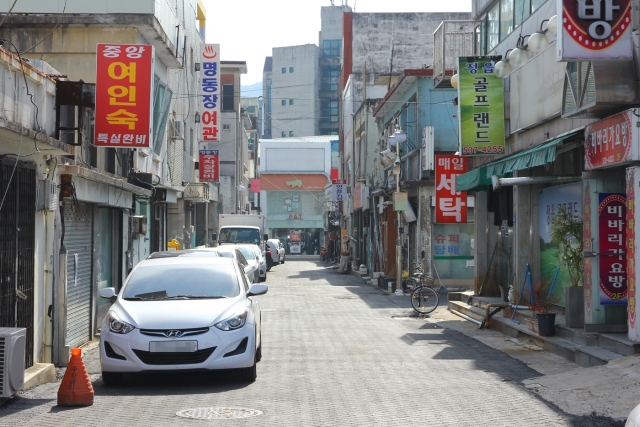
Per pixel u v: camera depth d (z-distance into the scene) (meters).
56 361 11.98
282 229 78.31
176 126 25.64
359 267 43.44
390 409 8.05
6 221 9.82
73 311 13.57
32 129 10.38
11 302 9.96
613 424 7.36
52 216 11.73
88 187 13.44
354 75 50.16
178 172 27.52
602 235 11.50
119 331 9.61
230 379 10.12
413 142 29.86
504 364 11.53
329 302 23.73
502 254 19.83
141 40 18.52
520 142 16.53
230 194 55.84
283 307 21.91
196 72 32.81
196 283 10.89
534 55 15.39
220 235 35.75
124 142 14.56
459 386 9.52
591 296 11.57
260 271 30.86
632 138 10.05
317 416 7.68
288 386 9.59
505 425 7.31
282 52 117.25
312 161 75.38
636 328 10.46
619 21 10.52
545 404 8.35
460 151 17.06
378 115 39.12
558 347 12.30
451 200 22.33
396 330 16.38
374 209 38.53
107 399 8.86
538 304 13.68
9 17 17.53
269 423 7.34
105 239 16.52
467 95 17.00
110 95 14.57
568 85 11.92
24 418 7.81
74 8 17.69
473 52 20.66
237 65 56.78
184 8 28.31
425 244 27.92
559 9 10.57
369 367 11.21
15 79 9.83
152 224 23.73
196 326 9.57
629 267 10.53
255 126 87.44
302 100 116.44
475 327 16.88
